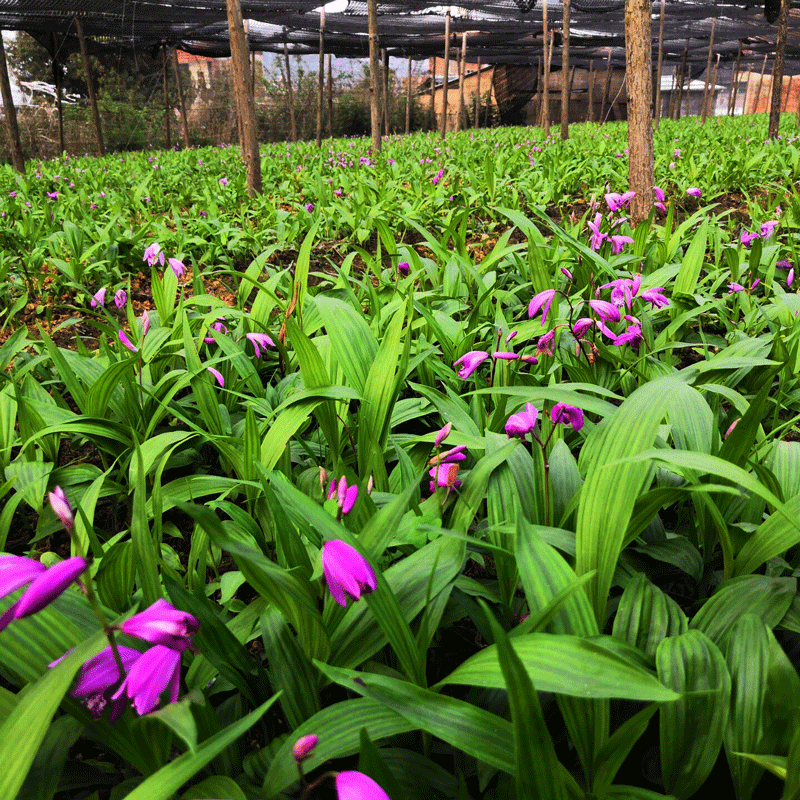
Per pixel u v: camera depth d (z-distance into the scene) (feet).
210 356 10.38
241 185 33.06
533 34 94.53
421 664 4.10
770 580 4.73
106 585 4.74
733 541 5.35
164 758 3.80
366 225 21.13
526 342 11.25
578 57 126.41
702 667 3.98
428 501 5.68
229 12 27.35
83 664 3.10
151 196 31.96
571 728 3.62
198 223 20.61
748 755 3.40
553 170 29.09
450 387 8.70
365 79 149.28
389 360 6.20
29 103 128.36
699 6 77.15
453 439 6.57
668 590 6.32
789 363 8.67
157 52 82.79
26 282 17.43
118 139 127.44
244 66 28.27
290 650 4.39
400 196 26.05
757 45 117.50
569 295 12.94
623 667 3.13
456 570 4.57
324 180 30.76
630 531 4.98
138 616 2.95
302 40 89.71
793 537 4.77
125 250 18.63
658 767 4.48
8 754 2.68
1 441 8.08
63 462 9.62
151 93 129.90
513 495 5.35
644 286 12.34
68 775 4.16
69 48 81.20
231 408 9.60
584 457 6.04
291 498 4.04
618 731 3.31
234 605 5.82
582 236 17.42
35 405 8.35
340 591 3.45
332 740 3.55
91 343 14.79
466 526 5.17
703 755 3.82
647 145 17.17
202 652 4.13
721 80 185.88
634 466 4.32
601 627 4.46
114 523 7.98
